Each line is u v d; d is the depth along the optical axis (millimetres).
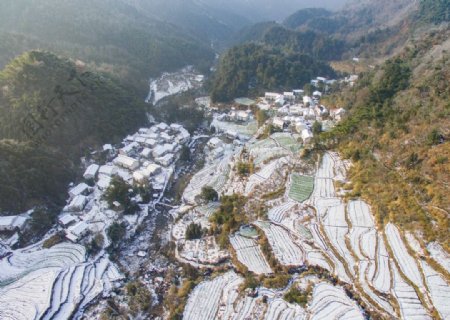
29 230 71938
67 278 61281
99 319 54875
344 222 67250
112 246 71750
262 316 50969
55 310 55000
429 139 71250
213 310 53812
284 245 63812
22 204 75312
